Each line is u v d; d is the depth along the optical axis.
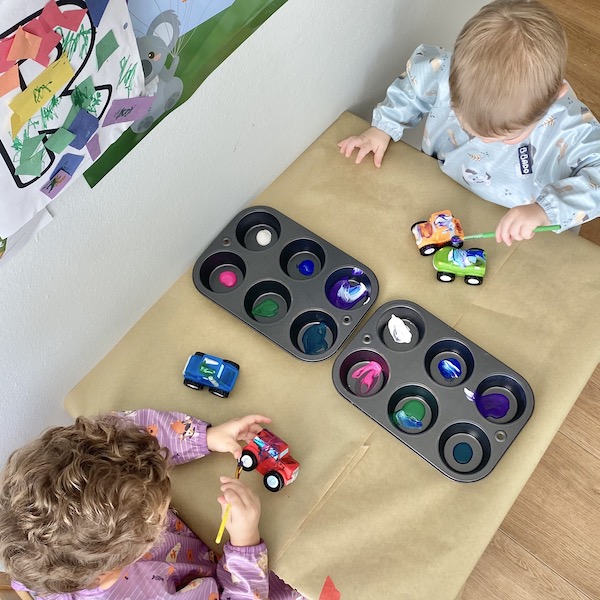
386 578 0.90
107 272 1.02
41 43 0.68
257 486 0.97
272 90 1.11
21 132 0.72
